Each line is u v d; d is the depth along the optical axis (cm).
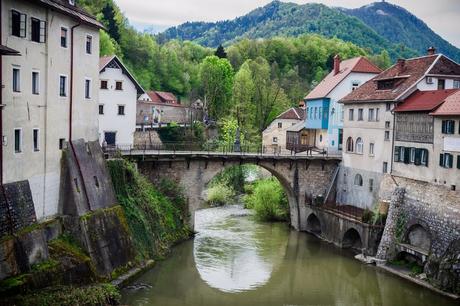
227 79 9769
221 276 3794
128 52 10081
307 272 3994
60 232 3130
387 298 3450
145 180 4381
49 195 3105
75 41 3391
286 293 3538
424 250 3856
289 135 7106
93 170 3503
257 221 5684
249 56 13225
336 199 5347
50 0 3050
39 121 2983
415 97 4303
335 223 4747
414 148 4116
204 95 9838
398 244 4053
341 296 3506
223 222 5569
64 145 3275
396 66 4950
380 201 4419
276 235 5091
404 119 4259
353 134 5084
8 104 2675
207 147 7425
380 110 4612
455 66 4528
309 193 5316
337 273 3978
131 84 5397
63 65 3234
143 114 7700
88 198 3322
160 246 4084
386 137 4522
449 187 3681
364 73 5991
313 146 6450
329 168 5366
